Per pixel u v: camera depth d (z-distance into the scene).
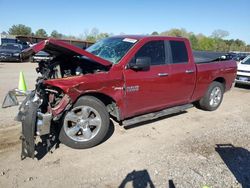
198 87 5.66
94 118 4.04
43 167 3.47
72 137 3.93
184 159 3.78
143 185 3.12
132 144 4.26
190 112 6.24
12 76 11.65
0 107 6.05
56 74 4.11
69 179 3.21
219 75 6.18
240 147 4.25
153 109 4.86
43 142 4.12
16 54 19.55
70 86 3.65
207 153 4.00
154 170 3.46
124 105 4.29
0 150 3.89
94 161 3.67
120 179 3.24
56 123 3.93
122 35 5.06
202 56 6.84
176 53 5.07
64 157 3.76
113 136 4.56
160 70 4.68
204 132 4.89
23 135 3.54
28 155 3.54
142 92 4.45
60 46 3.58
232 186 3.15
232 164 3.68
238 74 10.16
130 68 4.24
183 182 3.20
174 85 4.99
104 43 4.93
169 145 4.26
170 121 5.48
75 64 4.35
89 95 4.00
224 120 5.70
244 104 7.41
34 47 3.57
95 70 4.13
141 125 5.14
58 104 3.69
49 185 3.08
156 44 4.71
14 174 3.28
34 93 3.75
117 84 4.10
